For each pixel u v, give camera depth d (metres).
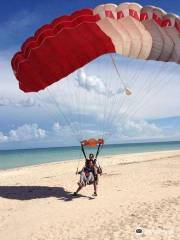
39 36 14.15
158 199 13.09
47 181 19.06
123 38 13.32
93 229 10.12
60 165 34.00
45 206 13.45
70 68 14.43
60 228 10.59
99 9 13.59
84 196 14.66
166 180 17.34
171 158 31.55
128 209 11.94
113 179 18.42
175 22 13.59
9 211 13.14
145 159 35.44
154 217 10.56
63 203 13.70
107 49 13.46
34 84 15.27
